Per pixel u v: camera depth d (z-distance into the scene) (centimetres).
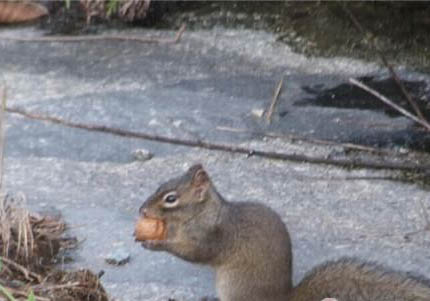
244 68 1498
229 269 940
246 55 1541
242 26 1639
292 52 1547
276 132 1315
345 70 1484
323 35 1588
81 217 1104
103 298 938
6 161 1237
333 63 1508
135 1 1652
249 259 930
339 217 1121
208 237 936
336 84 1440
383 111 1361
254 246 929
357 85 1341
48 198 1145
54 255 1027
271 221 934
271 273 928
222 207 938
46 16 1684
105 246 1048
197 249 939
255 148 1278
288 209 1137
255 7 1692
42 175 1205
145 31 1638
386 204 1149
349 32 1588
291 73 1480
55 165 1230
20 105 1368
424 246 1060
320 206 1145
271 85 1442
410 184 1196
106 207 1130
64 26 1653
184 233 939
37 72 1484
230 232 933
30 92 1414
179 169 1227
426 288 893
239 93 1419
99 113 1355
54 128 1310
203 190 937
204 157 1256
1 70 1491
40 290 928
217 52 1553
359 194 1173
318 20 1628
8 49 1568
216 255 938
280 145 1287
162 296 964
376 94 1265
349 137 1300
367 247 1056
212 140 1295
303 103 1387
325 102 1389
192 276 1001
